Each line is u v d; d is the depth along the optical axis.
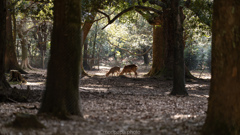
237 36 6.02
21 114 6.76
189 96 15.80
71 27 8.14
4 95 12.41
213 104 6.42
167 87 22.16
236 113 6.04
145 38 47.09
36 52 50.97
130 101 13.09
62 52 8.13
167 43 27.31
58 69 8.13
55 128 6.59
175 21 15.69
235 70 6.02
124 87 21.58
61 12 8.18
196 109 11.28
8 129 6.36
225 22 6.17
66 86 8.11
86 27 28.50
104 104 11.99
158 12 26.53
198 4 22.30
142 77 30.59
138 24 45.50
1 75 14.23
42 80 25.83
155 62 31.38
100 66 56.94
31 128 6.50
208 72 47.34
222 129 6.16
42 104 8.27
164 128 6.93
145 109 10.83
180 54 15.84
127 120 8.13
